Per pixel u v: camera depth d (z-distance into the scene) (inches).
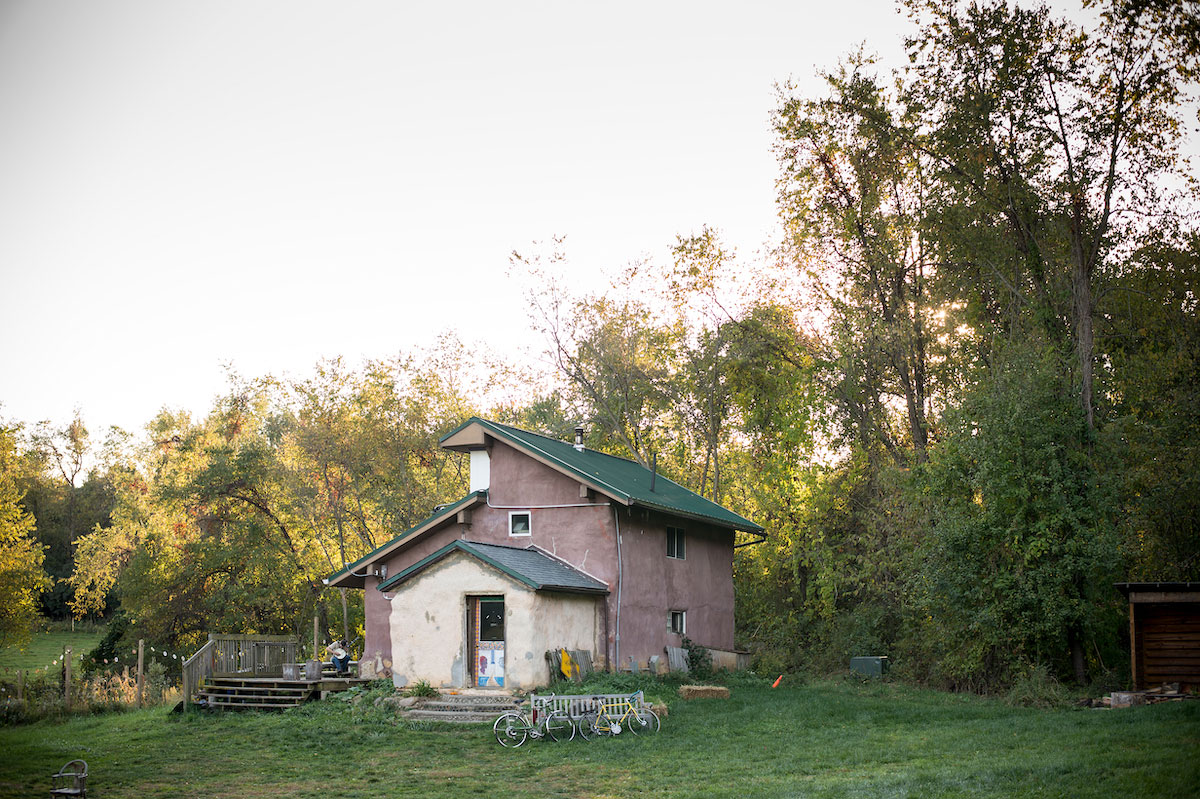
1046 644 938.1
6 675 1715.1
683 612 1156.5
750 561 1625.2
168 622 1562.5
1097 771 496.4
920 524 1069.8
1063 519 912.3
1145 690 837.8
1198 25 966.4
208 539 1646.2
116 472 3009.4
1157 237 1110.4
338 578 1083.9
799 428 1444.4
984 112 1096.2
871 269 1288.1
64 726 941.8
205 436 2412.6
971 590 945.5
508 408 2023.9
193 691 959.0
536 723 726.5
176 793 563.8
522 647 861.2
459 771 621.0
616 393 1775.3
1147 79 1019.9
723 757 629.9
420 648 904.9
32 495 3043.8
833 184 1315.2
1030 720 719.7
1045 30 1070.4
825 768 579.5
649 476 1294.3
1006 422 946.1
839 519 1460.4
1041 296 1096.8
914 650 1128.2
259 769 642.8
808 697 941.8
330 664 1099.3
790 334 1501.0
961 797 466.9
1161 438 1080.8
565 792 544.1
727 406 1680.6
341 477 1705.2
